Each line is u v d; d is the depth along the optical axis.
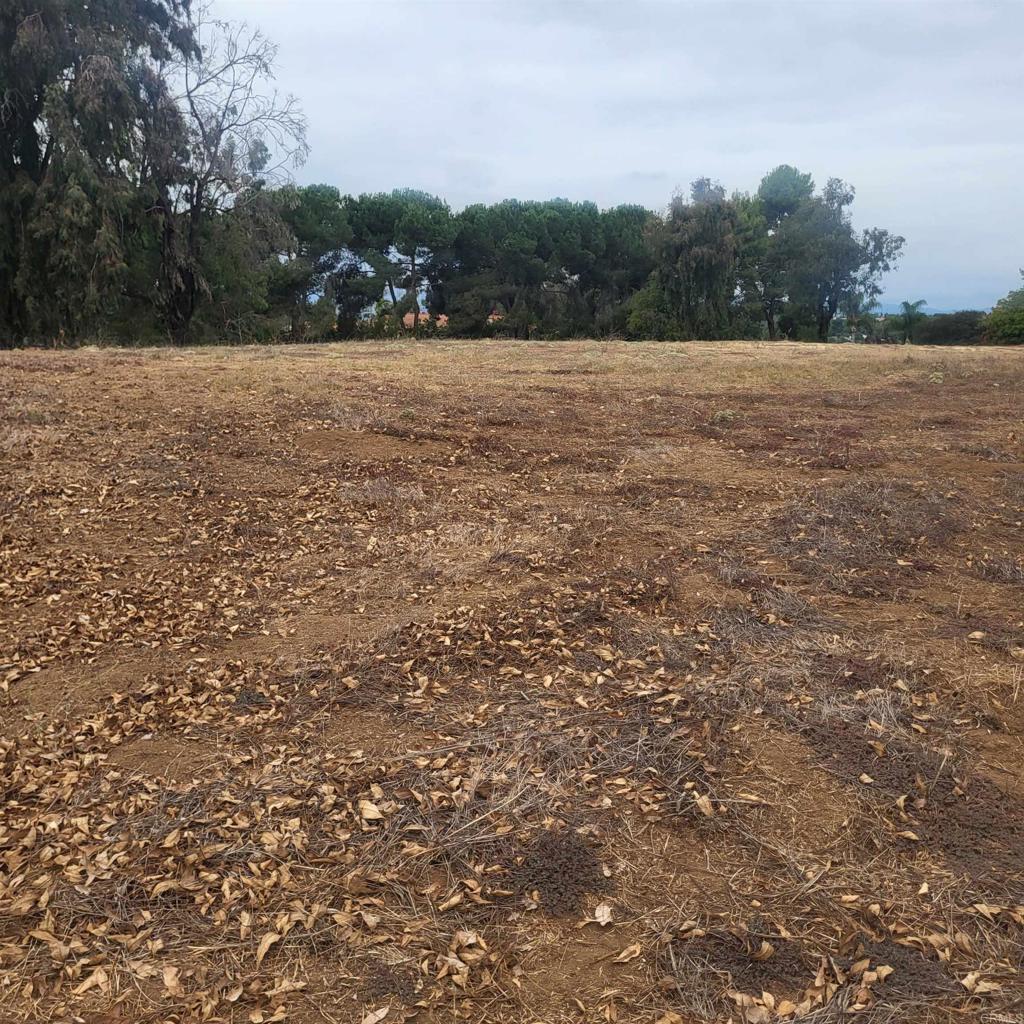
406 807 3.01
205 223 25.50
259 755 3.37
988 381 12.49
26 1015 2.20
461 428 8.36
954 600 4.70
